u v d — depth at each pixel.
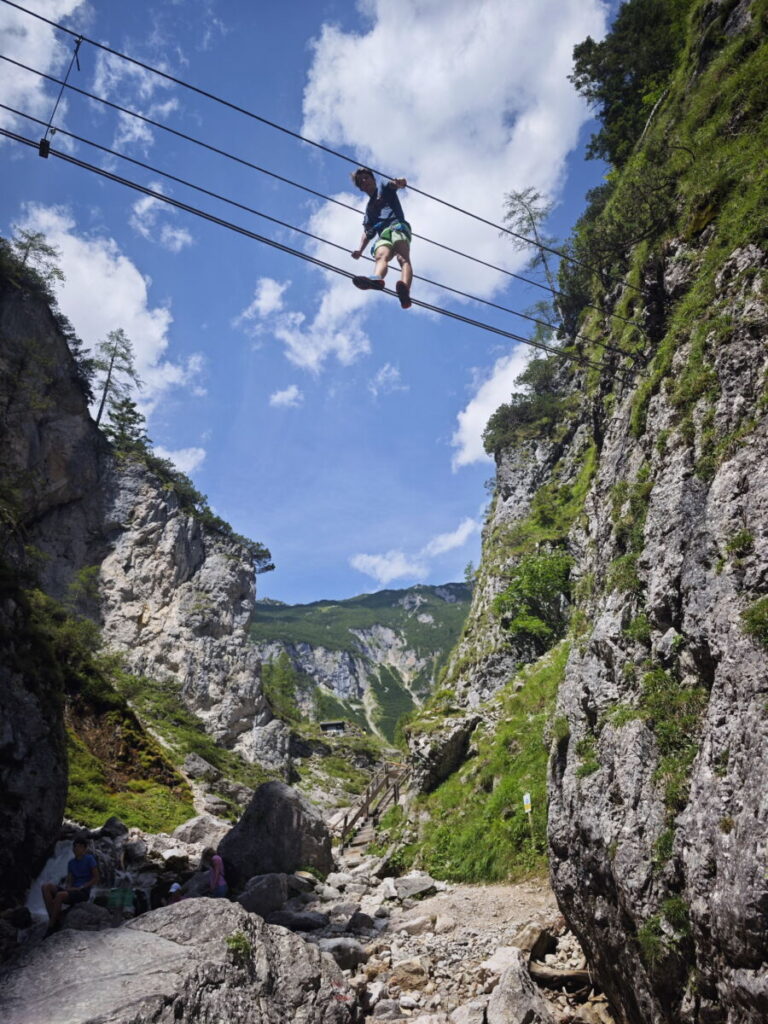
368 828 23.78
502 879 14.80
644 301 12.45
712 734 5.97
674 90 19.53
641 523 9.19
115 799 27.09
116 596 62.25
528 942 9.95
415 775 21.50
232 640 66.62
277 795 17.98
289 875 16.14
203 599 66.81
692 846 5.69
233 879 16.05
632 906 6.31
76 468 64.38
